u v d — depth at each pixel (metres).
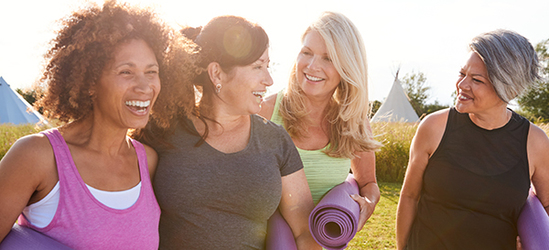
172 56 1.55
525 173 1.97
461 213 2.04
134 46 1.36
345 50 2.15
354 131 2.33
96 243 1.29
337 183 2.40
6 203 1.20
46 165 1.26
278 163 1.79
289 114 2.35
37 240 1.23
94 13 1.34
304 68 2.22
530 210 1.96
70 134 1.37
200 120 1.71
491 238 2.01
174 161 1.62
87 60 1.30
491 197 1.99
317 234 1.83
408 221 2.28
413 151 2.21
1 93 19.34
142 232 1.41
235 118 1.74
